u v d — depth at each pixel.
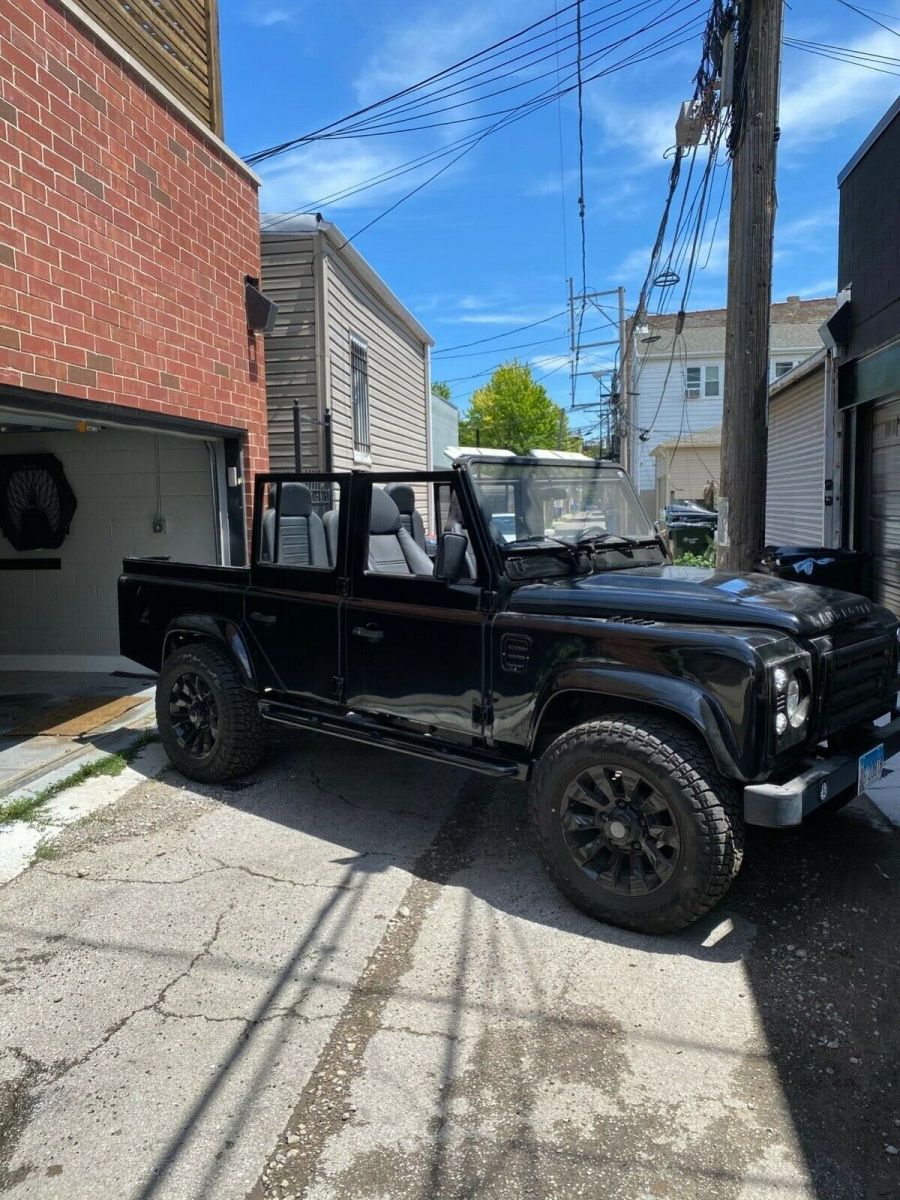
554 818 3.46
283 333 9.35
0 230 4.55
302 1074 2.59
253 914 3.54
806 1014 2.85
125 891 3.76
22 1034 2.79
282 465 9.52
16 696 7.12
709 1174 2.20
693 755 3.18
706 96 7.39
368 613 4.26
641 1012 2.87
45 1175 2.22
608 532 4.68
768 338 6.49
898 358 7.44
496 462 4.14
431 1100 2.47
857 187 8.35
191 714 5.09
